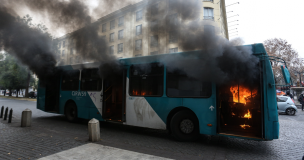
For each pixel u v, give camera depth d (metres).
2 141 4.61
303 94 14.66
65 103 8.00
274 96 4.20
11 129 5.96
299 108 16.61
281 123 8.56
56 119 8.70
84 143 4.54
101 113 6.64
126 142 4.89
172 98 5.18
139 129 6.68
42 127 6.63
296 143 5.14
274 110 4.16
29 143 4.46
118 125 7.45
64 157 3.57
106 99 6.80
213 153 4.14
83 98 7.29
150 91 5.59
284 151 4.41
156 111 5.41
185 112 5.04
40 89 9.08
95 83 6.97
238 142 5.16
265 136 4.15
